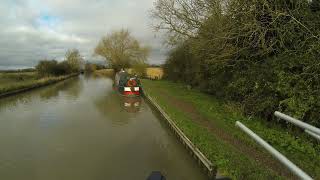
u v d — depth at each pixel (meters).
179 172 8.73
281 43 10.84
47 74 48.47
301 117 9.68
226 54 13.80
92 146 11.25
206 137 10.01
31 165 9.23
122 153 10.46
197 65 23.83
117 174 8.59
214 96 22.02
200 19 18.62
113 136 12.77
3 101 23.39
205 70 22.17
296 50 10.62
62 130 13.78
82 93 29.89
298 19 10.69
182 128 11.62
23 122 15.46
